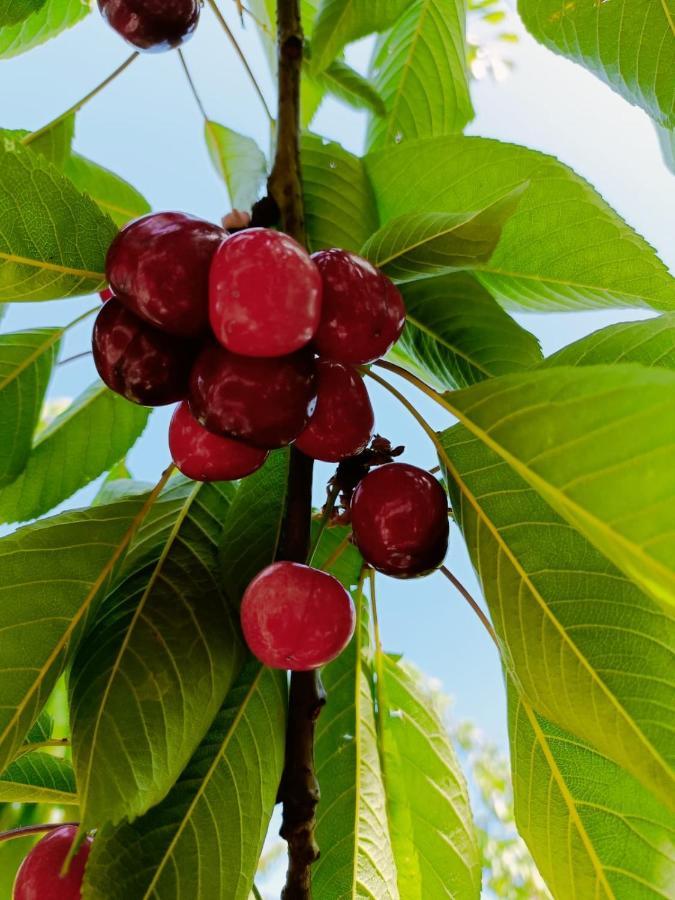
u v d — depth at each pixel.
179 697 0.18
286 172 0.21
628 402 0.13
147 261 0.15
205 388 0.16
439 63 0.31
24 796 0.21
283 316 0.15
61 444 0.27
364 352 0.17
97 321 0.17
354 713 0.23
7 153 0.16
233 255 0.15
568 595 0.17
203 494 0.23
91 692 0.17
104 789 0.16
